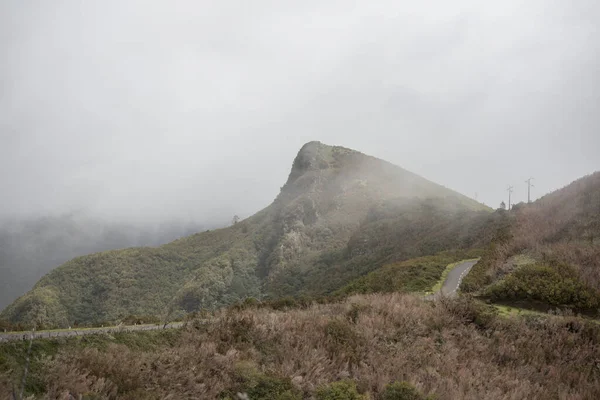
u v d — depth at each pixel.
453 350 12.35
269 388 8.88
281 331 12.64
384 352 11.90
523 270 18.84
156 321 15.61
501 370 11.52
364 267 70.06
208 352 10.05
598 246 20.28
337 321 13.35
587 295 15.87
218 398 8.45
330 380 9.93
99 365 7.86
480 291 20.33
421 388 9.25
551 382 10.72
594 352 12.38
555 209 29.58
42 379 7.08
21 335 8.45
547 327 14.02
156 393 7.74
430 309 16.23
